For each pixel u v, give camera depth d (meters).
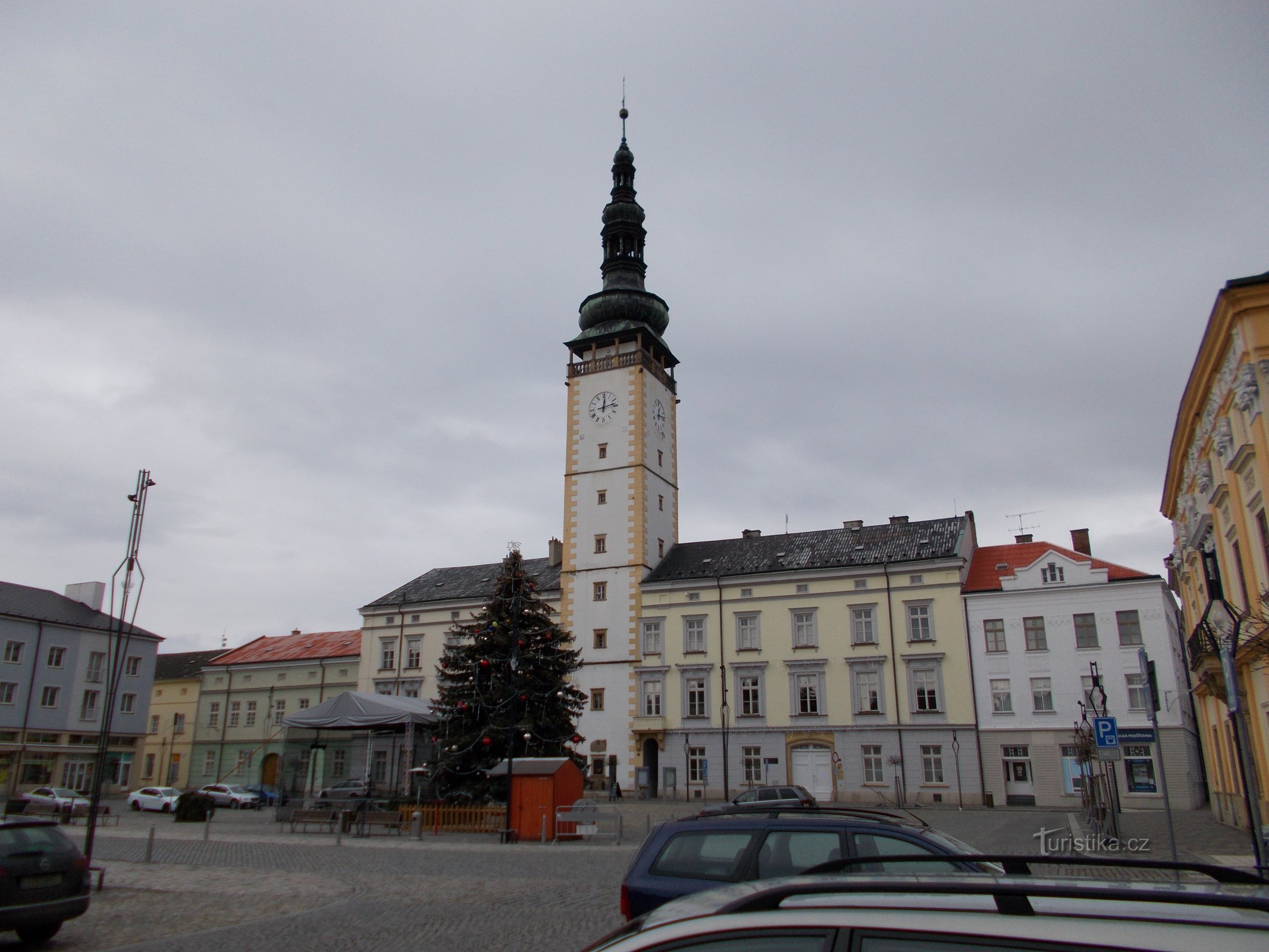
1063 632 46.97
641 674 55.56
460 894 17.03
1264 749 21.23
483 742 34.12
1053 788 45.41
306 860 23.67
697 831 9.40
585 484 61.59
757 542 59.38
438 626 64.44
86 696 63.94
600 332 64.75
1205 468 23.75
